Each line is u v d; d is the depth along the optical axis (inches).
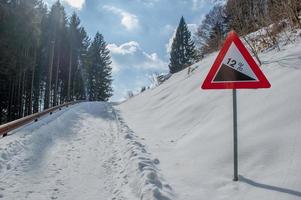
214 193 193.8
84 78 2479.1
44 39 1659.7
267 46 406.0
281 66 309.1
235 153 199.6
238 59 197.8
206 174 219.9
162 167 258.2
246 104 287.0
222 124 282.0
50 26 1632.6
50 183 254.8
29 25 1194.6
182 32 2298.2
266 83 191.5
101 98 2536.9
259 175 191.8
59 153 358.3
